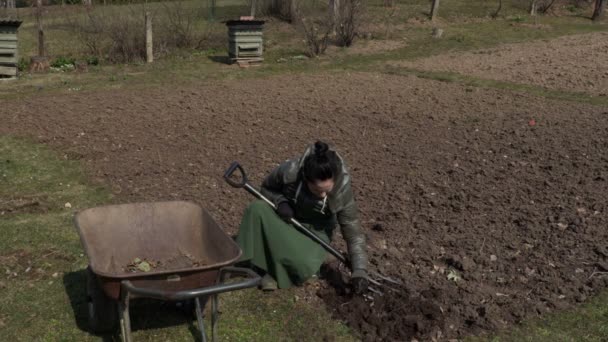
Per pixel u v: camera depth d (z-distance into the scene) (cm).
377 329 439
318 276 508
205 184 718
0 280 504
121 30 1588
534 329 441
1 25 1323
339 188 445
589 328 442
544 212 626
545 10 2259
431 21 2044
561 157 780
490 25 2019
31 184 726
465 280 505
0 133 925
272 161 799
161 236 454
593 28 2008
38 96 1195
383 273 510
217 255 418
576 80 1249
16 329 440
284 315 459
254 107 1086
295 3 2006
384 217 623
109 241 439
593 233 577
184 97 1175
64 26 2016
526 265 525
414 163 783
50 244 570
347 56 1620
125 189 708
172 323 448
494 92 1170
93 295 411
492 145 841
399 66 1473
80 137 909
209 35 1780
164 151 845
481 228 596
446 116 1003
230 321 452
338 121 988
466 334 434
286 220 461
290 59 1596
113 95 1200
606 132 873
